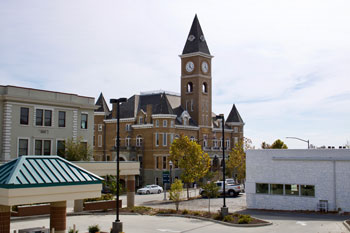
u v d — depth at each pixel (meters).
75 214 39.00
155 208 42.81
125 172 43.25
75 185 19.20
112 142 88.19
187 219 34.78
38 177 18.20
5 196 16.81
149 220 34.25
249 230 28.44
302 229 28.55
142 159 84.31
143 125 84.00
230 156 80.81
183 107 94.81
